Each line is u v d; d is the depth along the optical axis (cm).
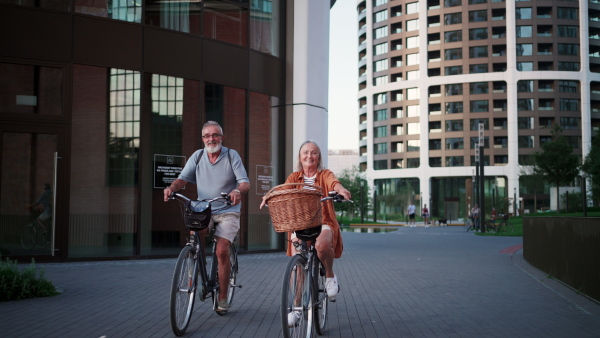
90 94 1323
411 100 9231
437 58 9094
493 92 8769
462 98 8894
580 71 8644
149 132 1380
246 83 1543
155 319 630
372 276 1071
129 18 1370
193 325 602
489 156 8788
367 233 3275
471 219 4181
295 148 1628
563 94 8644
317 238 529
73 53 1301
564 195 5806
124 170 1348
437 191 9262
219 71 1489
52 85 1290
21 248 1250
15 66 1267
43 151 1275
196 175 629
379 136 9688
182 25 1443
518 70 8675
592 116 8731
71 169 1298
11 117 1248
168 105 1408
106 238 1323
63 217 1273
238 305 730
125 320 623
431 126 9175
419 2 9150
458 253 1647
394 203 8069
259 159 1570
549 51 8706
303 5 1647
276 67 1633
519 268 1222
